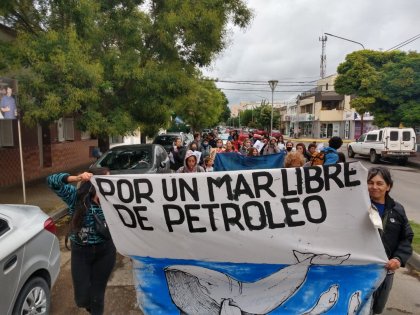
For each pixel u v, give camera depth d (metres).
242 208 3.27
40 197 10.04
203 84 29.73
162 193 3.33
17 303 3.48
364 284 3.21
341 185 3.13
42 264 3.86
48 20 10.34
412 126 23.97
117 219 3.42
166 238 3.40
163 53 11.79
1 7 9.41
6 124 12.16
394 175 17.14
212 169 9.14
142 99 11.07
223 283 3.40
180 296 3.44
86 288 3.61
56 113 8.95
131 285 4.98
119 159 9.31
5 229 3.60
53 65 8.88
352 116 49.78
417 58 23.56
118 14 11.06
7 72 9.38
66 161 16.75
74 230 3.47
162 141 20.20
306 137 61.41
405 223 3.28
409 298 4.77
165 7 11.49
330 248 3.22
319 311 3.27
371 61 26.48
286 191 3.20
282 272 3.33
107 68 10.48
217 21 11.66
